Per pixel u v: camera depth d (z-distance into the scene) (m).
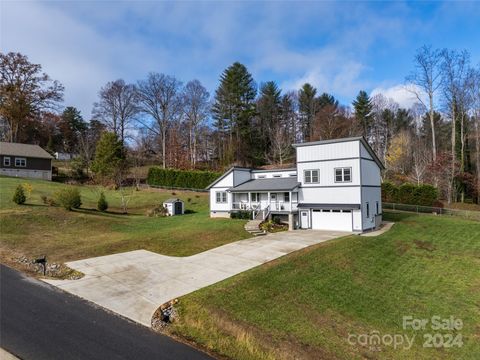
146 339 8.70
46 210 25.95
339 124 58.53
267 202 29.33
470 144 47.56
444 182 42.97
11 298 10.73
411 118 70.00
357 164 25.38
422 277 16.92
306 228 27.41
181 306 11.14
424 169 45.28
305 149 27.91
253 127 63.03
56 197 28.06
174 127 63.06
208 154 64.88
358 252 19.34
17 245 17.81
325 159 26.88
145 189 47.72
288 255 17.50
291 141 62.91
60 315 9.74
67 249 17.80
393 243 22.00
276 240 21.52
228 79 59.69
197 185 46.62
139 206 37.75
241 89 59.47
